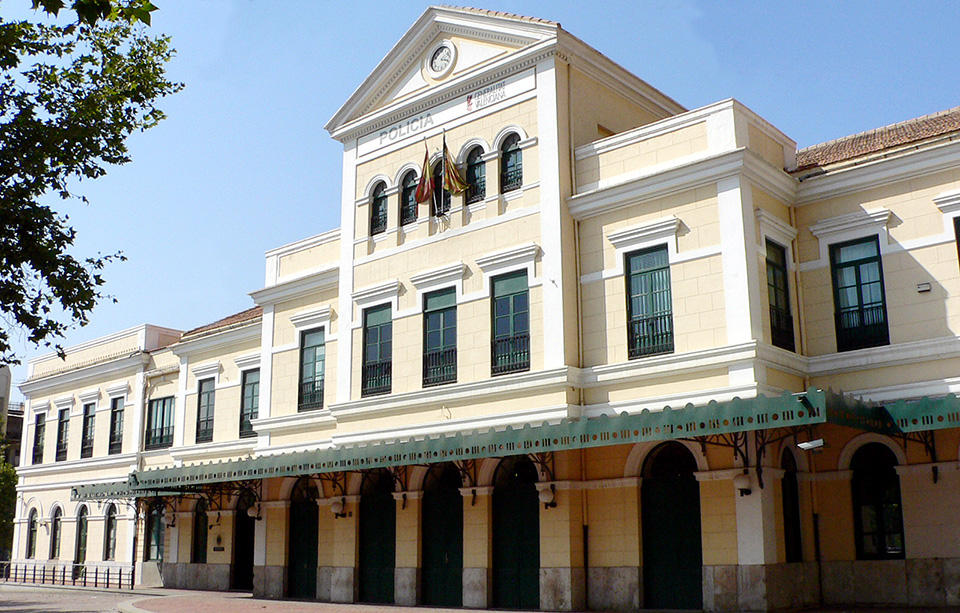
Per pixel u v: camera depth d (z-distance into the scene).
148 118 15.39
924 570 16.38
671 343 17.58
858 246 17.98
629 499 18.00
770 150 18.80
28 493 38.06
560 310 18.59
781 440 17.30
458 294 20.44
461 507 20.58
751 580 16.16
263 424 24.92
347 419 22.14
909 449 16.88
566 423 16.55
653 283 18.09
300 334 24.88
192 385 30.69
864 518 17.41
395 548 21.53
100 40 15.01
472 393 19.56
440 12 21.89
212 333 29.59
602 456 18.55
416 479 21.27
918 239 17.14
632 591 17.58
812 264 18.41
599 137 20.58
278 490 25.00
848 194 18.19
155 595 25.97
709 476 16.97
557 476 18.58
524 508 19.48
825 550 17.62
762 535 16.19
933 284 16.81
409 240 21.92
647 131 18.70
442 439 18.09
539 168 19.56
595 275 18.88
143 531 31.72
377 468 21.77
